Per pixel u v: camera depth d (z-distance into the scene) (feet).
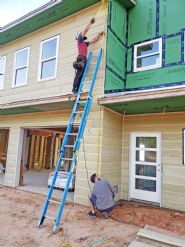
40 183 30.27
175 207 19.72
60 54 24.40
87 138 20.62
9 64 30.19
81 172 20.47
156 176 21.24
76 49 23.12
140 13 24.12
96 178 17.53
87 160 20.30
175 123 20.88
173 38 21.65
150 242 12.25
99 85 20.43
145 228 13.78
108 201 16.66
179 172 20.07
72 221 15.66
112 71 21.43
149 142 22.25
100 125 19.98
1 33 28.55
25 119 27.73
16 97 28.04
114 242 12.46
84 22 23.03
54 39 25.55
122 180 22.98
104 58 20.54
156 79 22.02
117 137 22.57
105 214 16.76
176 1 22.06
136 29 24.16
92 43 21.42
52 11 23.67
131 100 17.56
